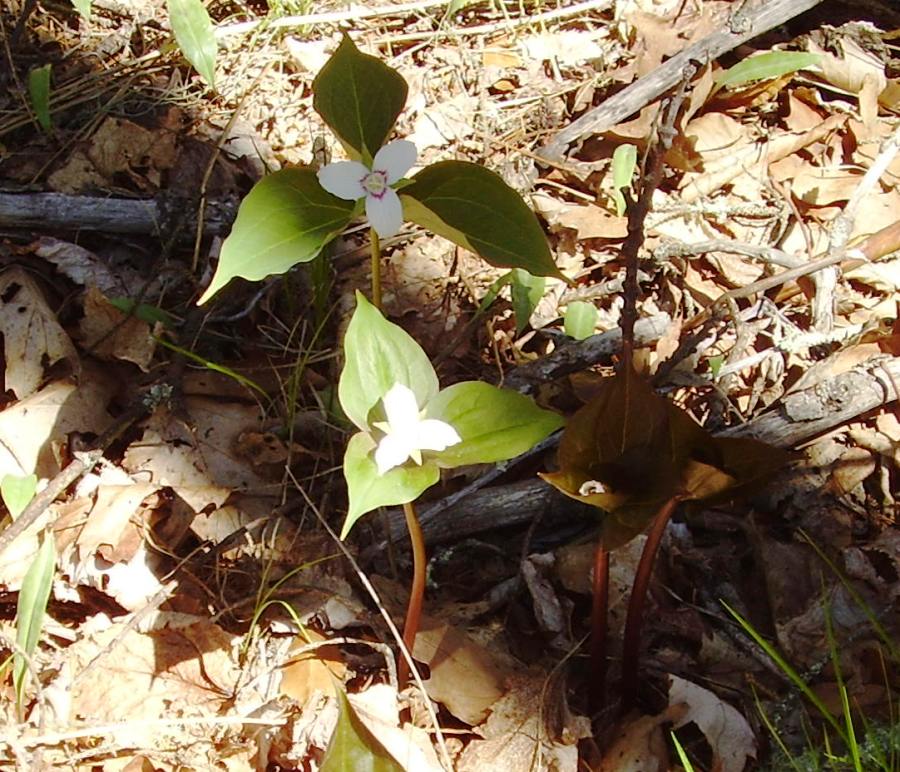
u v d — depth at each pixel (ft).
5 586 2.52
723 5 3.60
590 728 2.33
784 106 3.54
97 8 3.62
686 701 2.36
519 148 3.45
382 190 2.06
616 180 3.17
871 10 3.76
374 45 3.64
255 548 2.64
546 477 1.97
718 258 3.19
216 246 3.09
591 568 2.62
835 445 2.83
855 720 2.37
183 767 2.29
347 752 2.04
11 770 2.24
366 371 2.05
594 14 3.82
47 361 2.83
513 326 3.08
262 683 2.43
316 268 2.83
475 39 3.71
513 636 2.56
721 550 2.70
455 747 2.37
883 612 2.51
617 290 3.13
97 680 2.40
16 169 3.19
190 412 2.83
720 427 2.87
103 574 2.55
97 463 2.70
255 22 3.58
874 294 3.18
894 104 3.55
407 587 2.60
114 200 3.09
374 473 1.94
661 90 3.36
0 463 2.68
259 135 3.38
